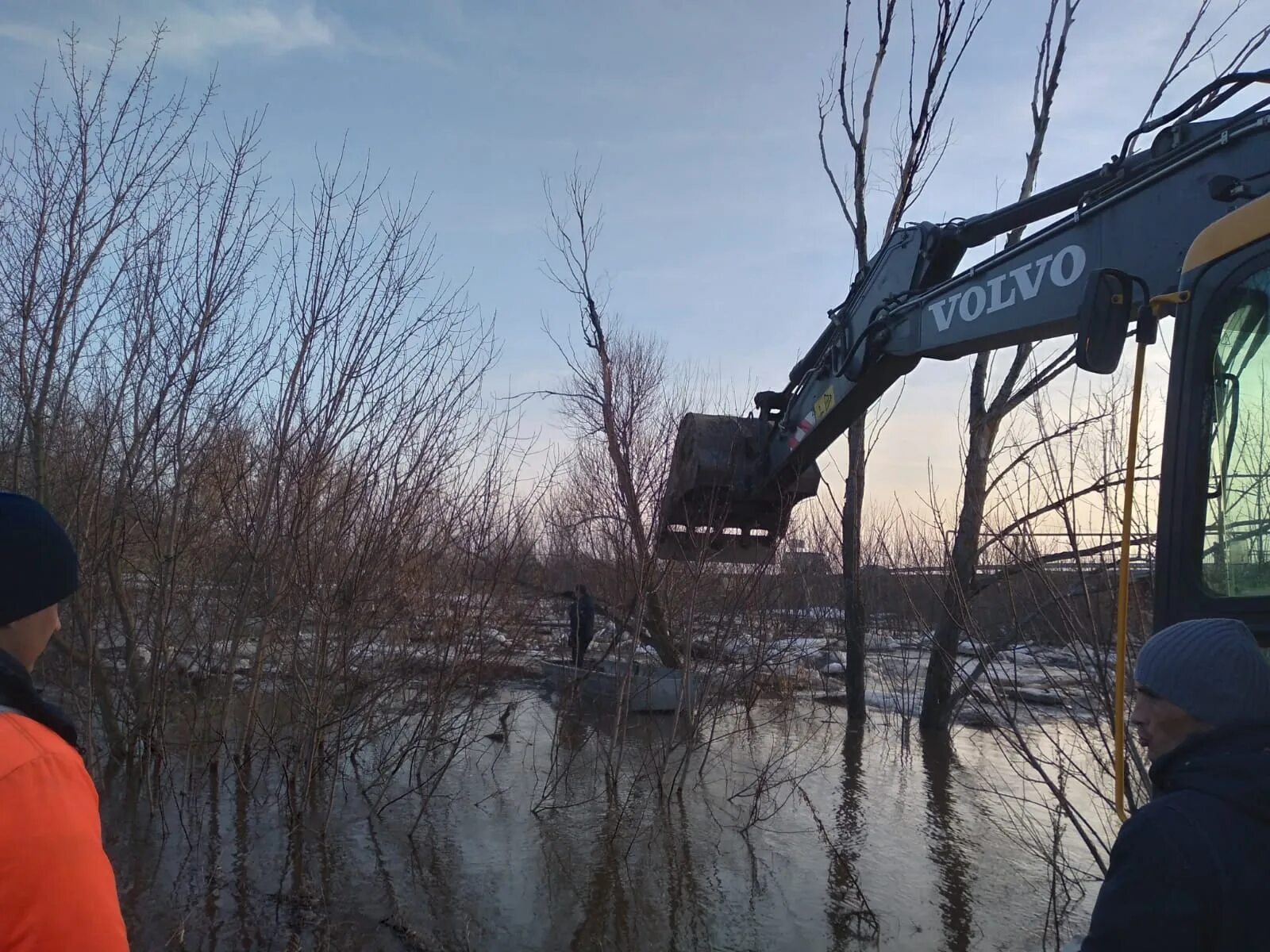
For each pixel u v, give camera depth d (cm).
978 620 811
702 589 979
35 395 827
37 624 170
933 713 1158
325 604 845
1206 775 188
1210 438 304
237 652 889
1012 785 936
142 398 838
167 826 777
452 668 898
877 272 674
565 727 1136
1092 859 736
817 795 930
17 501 170
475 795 898
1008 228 578
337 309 862
